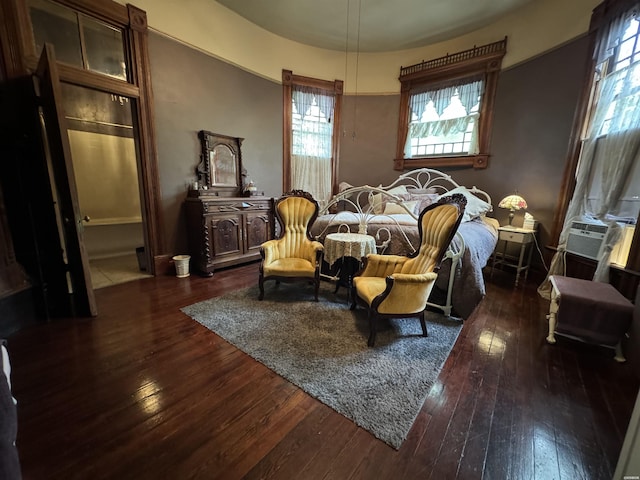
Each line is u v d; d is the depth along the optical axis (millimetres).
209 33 3578
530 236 3449
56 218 2311
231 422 1355
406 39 4418
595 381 1696
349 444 1250
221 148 3898
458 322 2424
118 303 2682
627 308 1837
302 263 2865
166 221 3479
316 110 4949
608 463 1183
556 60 3320
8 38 2186
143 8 2986
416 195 4008
